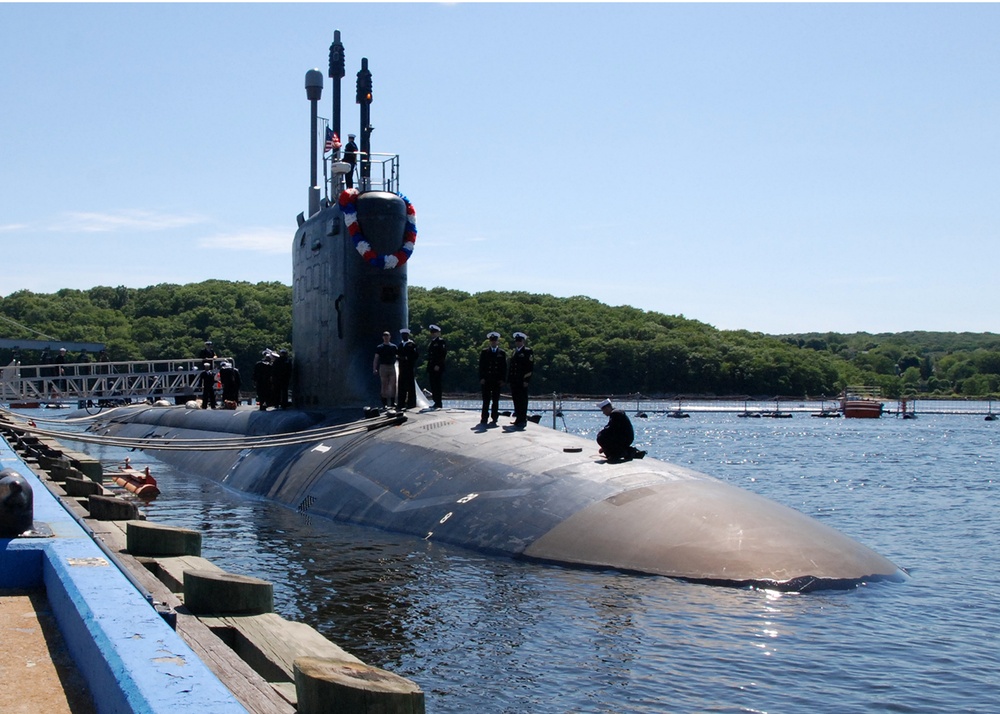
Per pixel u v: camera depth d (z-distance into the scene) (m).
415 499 17.92
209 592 7.22
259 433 26.55
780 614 11.95
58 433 21.83
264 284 158.00
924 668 10.22
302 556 15.88
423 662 10.41
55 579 6.31
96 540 7.36
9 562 6.91
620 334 141.62
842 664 10.29
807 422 99.00
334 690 4.44
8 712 4.61
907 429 84.50
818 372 145.00
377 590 13.48
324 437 21.64
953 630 11.63
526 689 9.56
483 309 145.00
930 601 13.01
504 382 20.30
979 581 14.92
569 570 14.07
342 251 23.45
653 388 136.62
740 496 15.10
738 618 11.77
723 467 44.38
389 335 22.27
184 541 9.19
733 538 13.71
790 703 9.22
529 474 16.73
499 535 15.52
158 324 129.50
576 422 91.38
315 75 26.44
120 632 4.79
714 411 119.00
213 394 36.53
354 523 18.70
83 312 144.00
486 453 18.20
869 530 22.06
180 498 23.81
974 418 111.38
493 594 13.00
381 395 22.41
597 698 9.33
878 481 36.28
